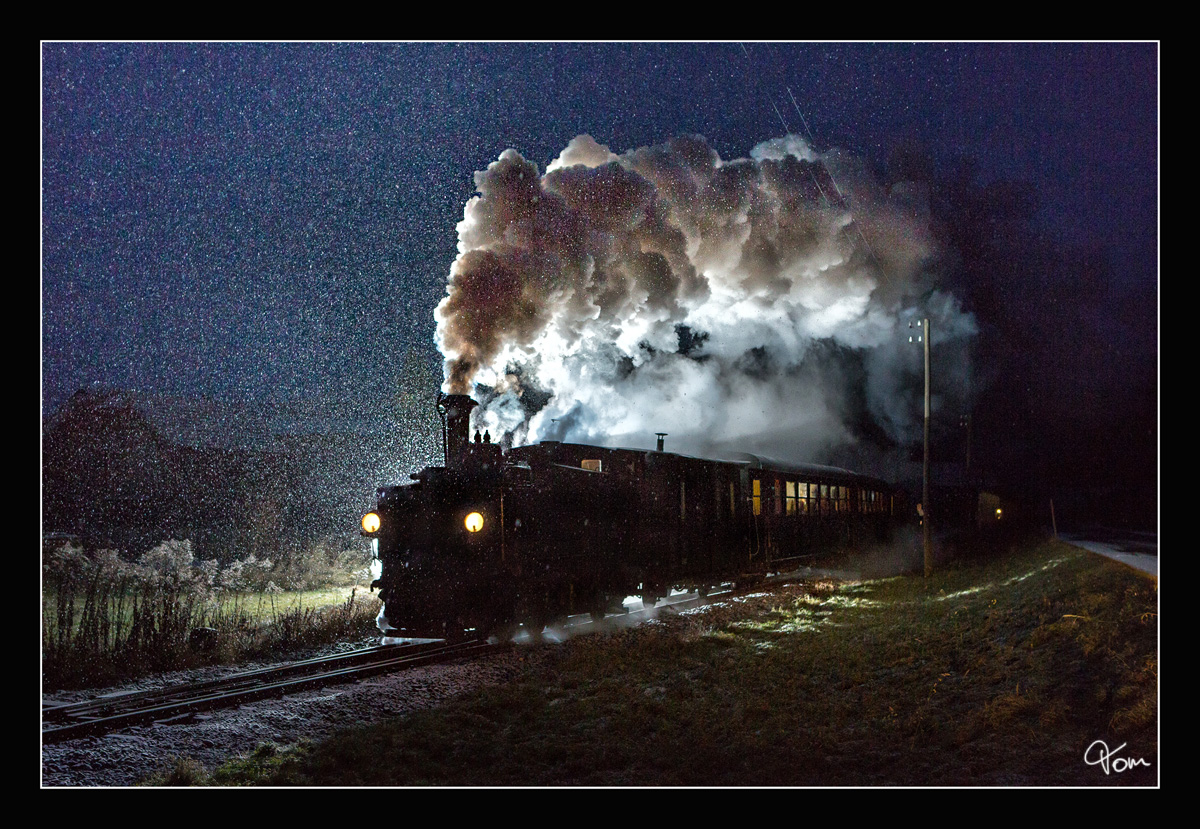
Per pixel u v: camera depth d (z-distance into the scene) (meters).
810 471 25.52
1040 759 7.09
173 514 27.09
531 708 10.15
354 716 9.60
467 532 13.16
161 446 29.70
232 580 19.86
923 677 10.28
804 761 7.86
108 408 29.09
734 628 15.34
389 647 13.28
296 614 14.84
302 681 10.67
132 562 21.28
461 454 13.85
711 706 10.07
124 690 10.97
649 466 17.83
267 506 26.55
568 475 15.65
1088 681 8.23
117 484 27.31
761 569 21.50
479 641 13.51
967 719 8.19
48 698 10.35
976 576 20.62
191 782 7.50
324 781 7.62
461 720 9.51
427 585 13.15
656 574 17.77
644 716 9.50
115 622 13.51
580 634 14.37
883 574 25.17
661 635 14.10
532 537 14.27
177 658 12.31
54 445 27.28
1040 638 10.02
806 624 15.58
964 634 12.05
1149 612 9.13
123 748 8.18
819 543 25.28
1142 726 7.00
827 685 10.79
